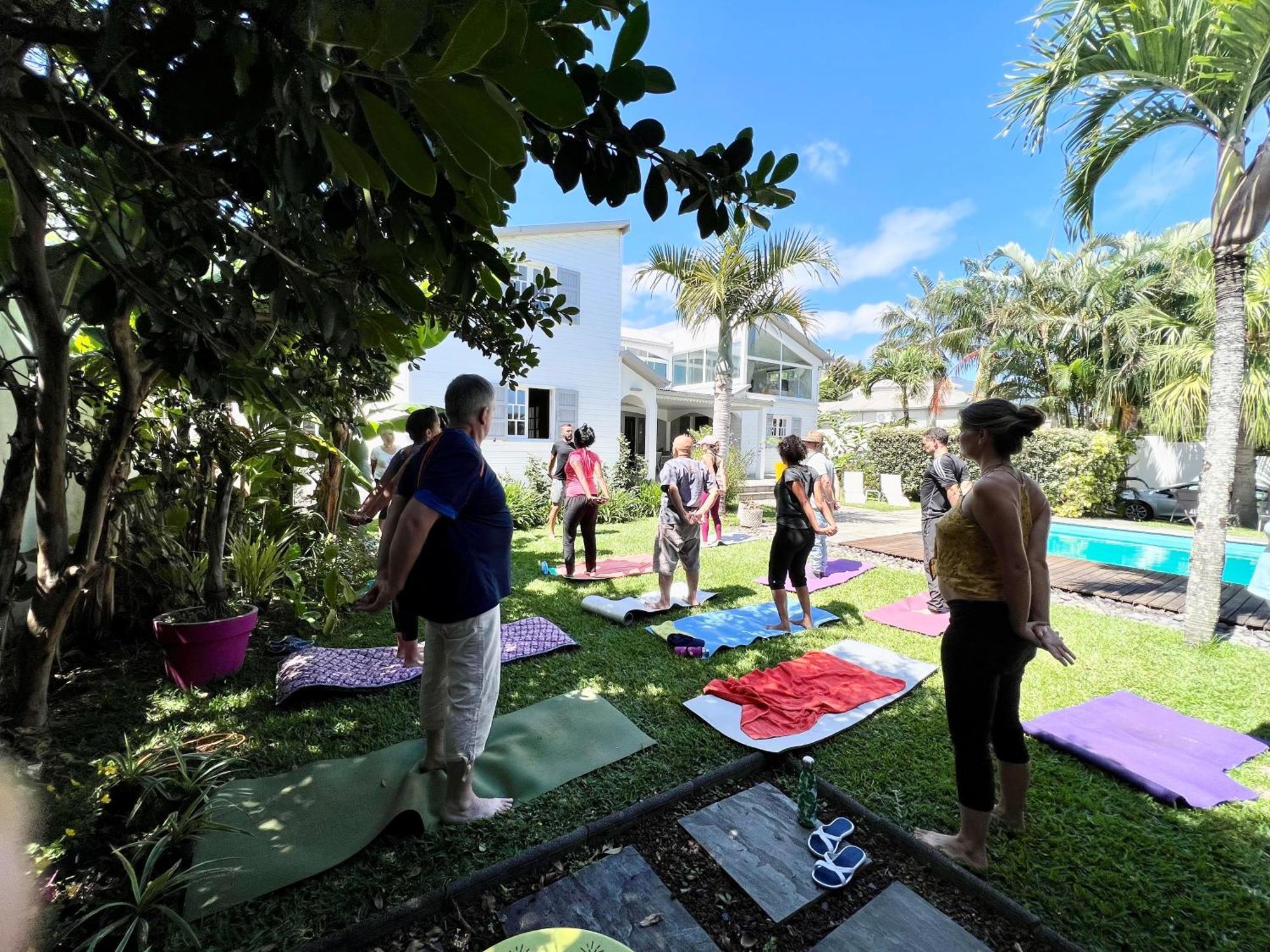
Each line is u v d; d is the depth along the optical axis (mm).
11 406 3191
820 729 2709
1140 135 4055
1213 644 3916
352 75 586
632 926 1631
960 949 1560
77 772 2211
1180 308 11047
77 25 875
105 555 3291
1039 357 13438
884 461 15156
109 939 1480
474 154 590
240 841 1882
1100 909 1695
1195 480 12141
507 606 4789
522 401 11281
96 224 1583
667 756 2498
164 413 3449
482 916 1667
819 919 1669
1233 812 2141
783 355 20266
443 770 2314
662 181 1100
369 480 4812
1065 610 4863
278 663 3432
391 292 1112
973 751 1846
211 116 577
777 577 4094
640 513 10438
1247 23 3248
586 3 810
